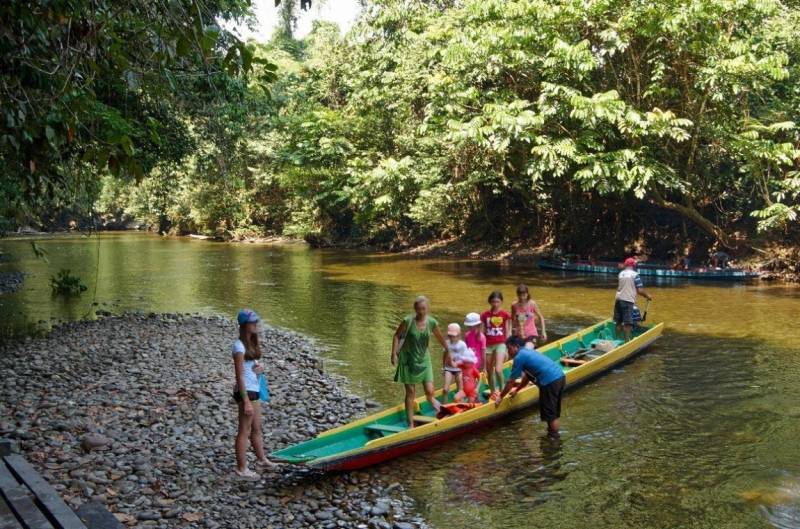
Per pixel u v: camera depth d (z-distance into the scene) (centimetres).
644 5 2022
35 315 1716
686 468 740
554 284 2294
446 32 2538
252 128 2733
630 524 618
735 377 1099
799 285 2233
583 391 1030
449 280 2439
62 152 886
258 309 1831
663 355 1251
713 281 2345
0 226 2036
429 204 3103
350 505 648
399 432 758
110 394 929
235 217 4862
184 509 608
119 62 632
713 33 2078
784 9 2309
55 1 543
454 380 959
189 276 2627
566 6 2134
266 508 630
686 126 2261
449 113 2444
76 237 5219
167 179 1952
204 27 608
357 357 1272
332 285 2327
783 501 659
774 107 2266
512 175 3050
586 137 2206
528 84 2444
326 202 4034
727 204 2667
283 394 991
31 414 826
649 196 2748
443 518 630
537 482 707
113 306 1886
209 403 911
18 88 577
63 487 611
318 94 3856
